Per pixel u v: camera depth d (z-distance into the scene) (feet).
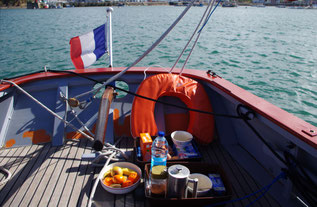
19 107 11.42
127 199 8.11
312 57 41.37
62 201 8.12
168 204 7.27
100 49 13.57
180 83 11.15
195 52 43.70
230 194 7.52
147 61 37.65
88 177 9.17
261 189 8.57
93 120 11.43
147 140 9.32
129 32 66.64
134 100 10.81
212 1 9.25
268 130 8.95
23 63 39.24
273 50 46.44
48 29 77.05
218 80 11.34
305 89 27.78
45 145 10.84
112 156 9.67
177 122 11.30
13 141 10.77
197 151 9.53
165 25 82.84
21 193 8.45
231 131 11.27
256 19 111.14
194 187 7.09
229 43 52.75
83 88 12.01
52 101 11.60
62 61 40.04
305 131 6.87
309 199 6.93
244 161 9.98
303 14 153.58
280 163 8.06
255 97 9.28
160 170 7.38
